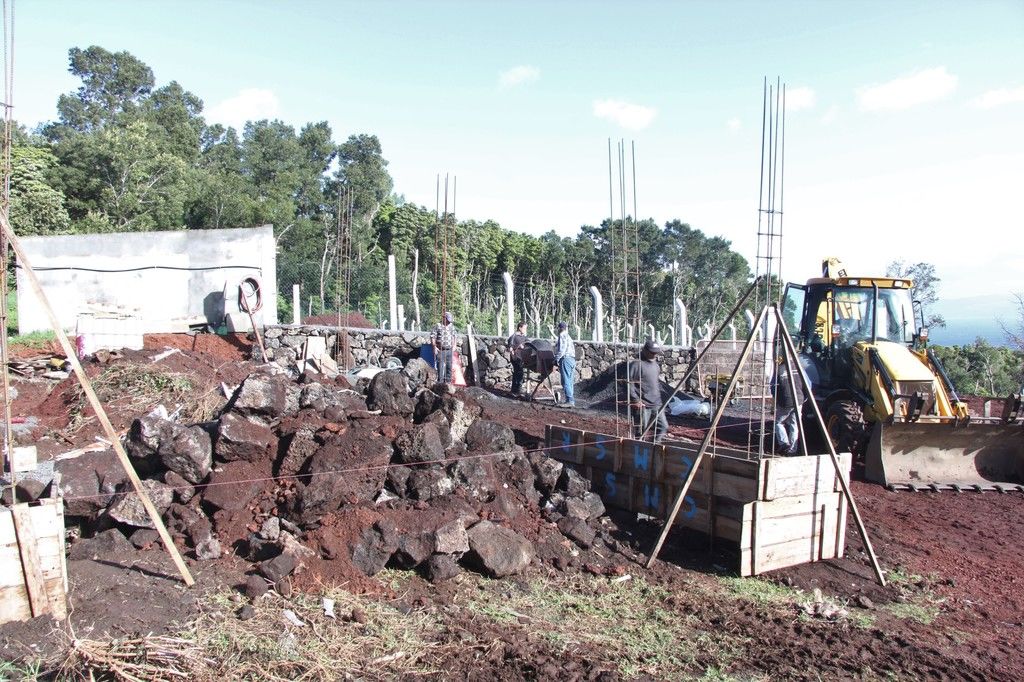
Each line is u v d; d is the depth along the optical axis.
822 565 7.30
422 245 33.62
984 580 7.30
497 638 5.16
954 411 11.30
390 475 6.69
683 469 7.43
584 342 17.25
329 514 6.16
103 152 27.02
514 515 7.05
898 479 10.84
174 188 28.77
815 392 12.53
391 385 7.93
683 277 36.44
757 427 13.55
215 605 5.14
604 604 6.04
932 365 11.75
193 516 6.13
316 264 24.28
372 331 16.33
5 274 5.00
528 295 36.03
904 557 7.74
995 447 11.22
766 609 6.21
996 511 9.70
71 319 15.81
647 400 9.34
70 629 4.52
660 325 29.03
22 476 6.07
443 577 5.95
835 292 12.80
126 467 5.29
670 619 5.88
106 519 6.06
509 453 7.68
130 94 45.97
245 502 6.27
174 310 16.34
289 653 4.61
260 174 38.28
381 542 5.93
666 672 4.99
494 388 16.42
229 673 4.36
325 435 6.69
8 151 5.00
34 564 4.69
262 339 15.51
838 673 5.12
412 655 4.81
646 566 6.94
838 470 7.19
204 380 10.27
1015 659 5.61
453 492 6.85
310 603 5.27
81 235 16.34
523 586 6.18
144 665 4.26
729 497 7.03
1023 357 25.36
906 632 6.01
